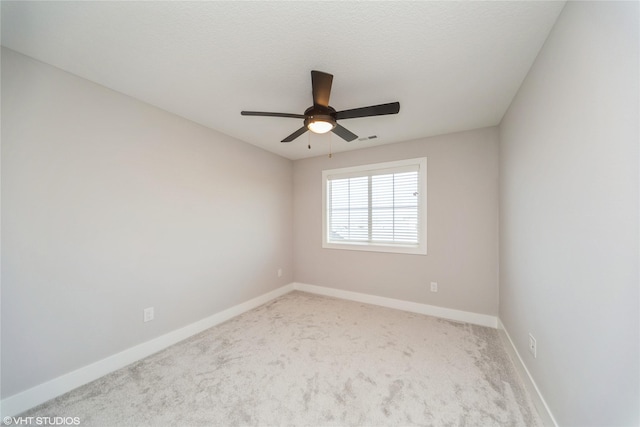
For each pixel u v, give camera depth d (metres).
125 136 2.05
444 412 1.50
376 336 2.47
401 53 1.56
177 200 2.44
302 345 2.30
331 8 1.21
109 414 1.50
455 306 2.92
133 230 2.10
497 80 1.85
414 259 3.16
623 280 0.84
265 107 2.30
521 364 1.86
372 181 3.51
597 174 0.98
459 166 2.91
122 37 1.42
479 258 2.80
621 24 0.83
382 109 1.73
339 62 1.65
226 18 1.28
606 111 0.92
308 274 4.04
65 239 1.72
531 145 1.68
